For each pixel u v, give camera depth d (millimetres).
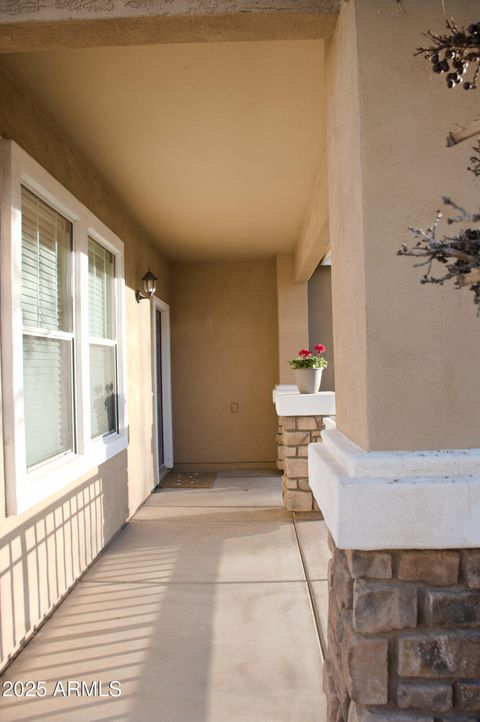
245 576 3668
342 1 1811
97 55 2664
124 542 4480
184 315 7953
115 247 4773
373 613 1607
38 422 3230
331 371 7895
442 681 1602
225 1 1824
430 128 1678
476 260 1052
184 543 4414
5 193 2666
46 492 3020
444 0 1685
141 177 4387
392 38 1687
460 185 1672
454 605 1598
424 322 1670
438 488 1565
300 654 2662
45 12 1830
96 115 3307
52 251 3467
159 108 3238
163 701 2312
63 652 2736
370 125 1679
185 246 6906
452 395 1667
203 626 2971
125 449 5027
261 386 7906
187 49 2635
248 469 7852
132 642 2814
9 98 2814
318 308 7973
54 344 3492
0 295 2652
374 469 1608
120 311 4953
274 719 2180
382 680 1599
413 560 1615
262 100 3180
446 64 1263
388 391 1663
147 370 6168
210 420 7922
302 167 4254
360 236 1698
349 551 1661
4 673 2551
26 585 2848
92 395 4340
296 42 2604
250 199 5008
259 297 7945
